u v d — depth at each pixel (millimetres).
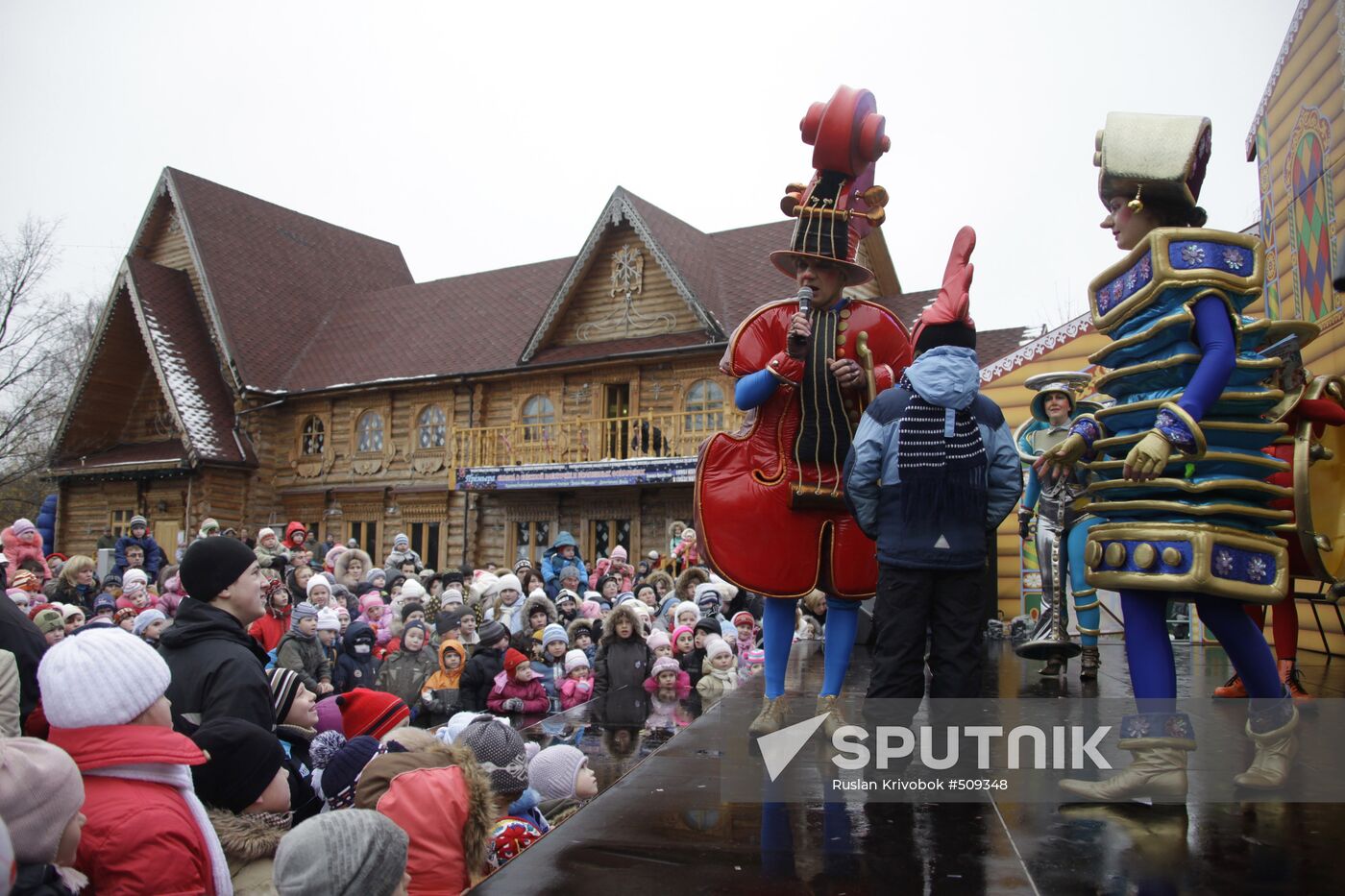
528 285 29875
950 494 3822
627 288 24531
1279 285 8070
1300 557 4633
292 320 31422
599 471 22328
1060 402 7332
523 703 8039
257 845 3299
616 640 8531
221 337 29172
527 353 25141
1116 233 3684
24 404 35625
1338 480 4410
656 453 23000
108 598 9469
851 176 4562
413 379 26766
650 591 12367
